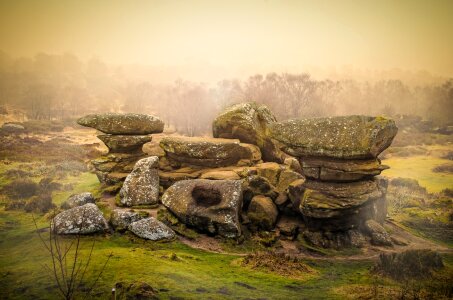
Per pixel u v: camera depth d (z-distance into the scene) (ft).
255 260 44.01
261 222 54.75
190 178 64.85
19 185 74.18
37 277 33.55
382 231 55.57
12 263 38.34
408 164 147.74
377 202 61.87
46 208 61.72
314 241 53.16
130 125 71.36
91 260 37.93
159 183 64.23
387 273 41.73
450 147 196.24
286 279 39.22
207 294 32.09
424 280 39.99
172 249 46.19
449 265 46.34
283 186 63.21
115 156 71.36
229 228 50.52
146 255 41.39
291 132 55.62
